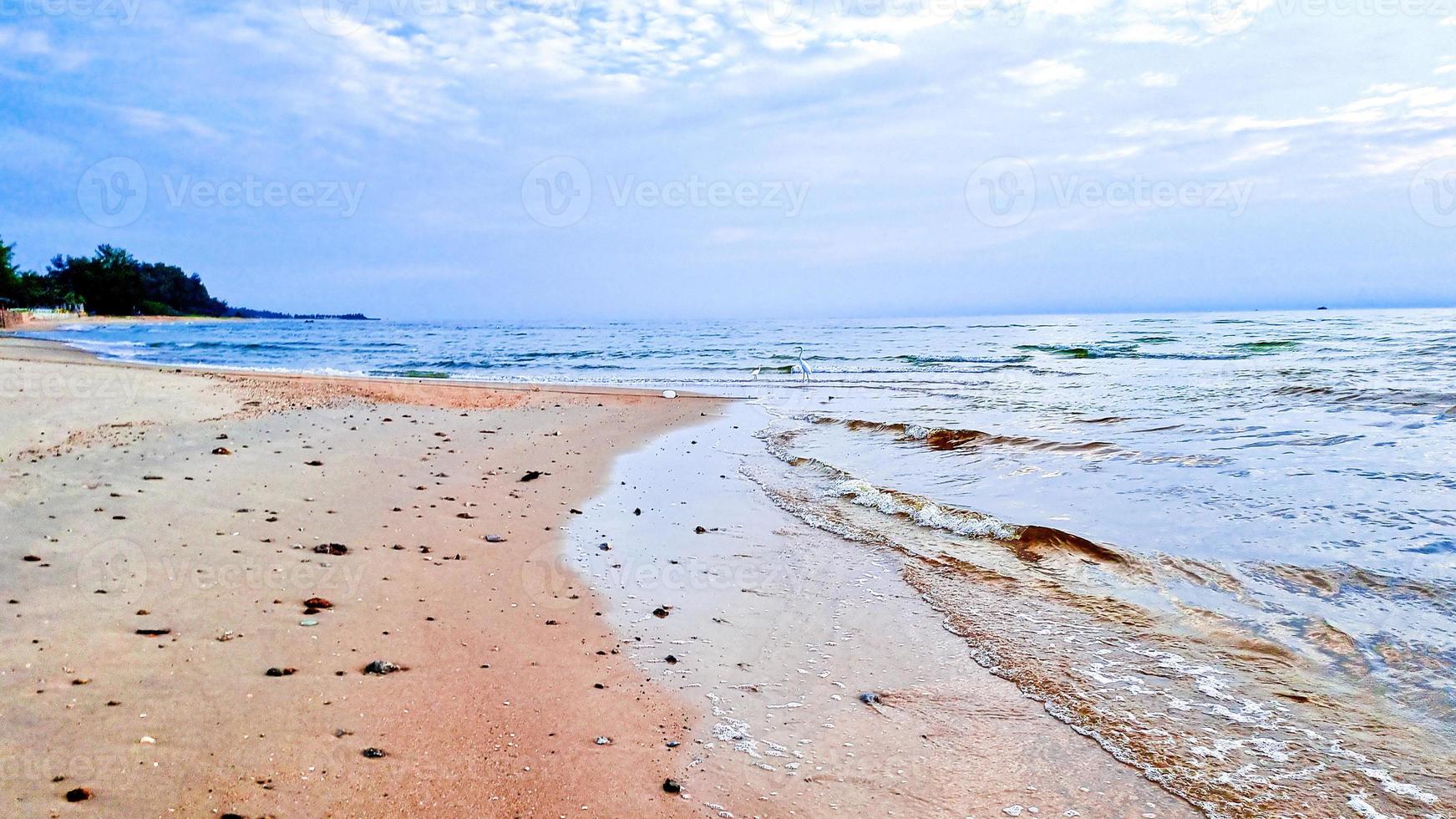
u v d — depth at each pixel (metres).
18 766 3.34
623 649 5.00
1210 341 38.81
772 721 4.12
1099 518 7.91
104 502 7.35
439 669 4.56
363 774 3.47
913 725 4.09
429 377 24.69
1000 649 5.03
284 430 11.97
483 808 3.29
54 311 95.12
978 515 7.94
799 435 13.85
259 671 4.36
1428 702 4.21
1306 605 5.55
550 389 20.91
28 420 11.69
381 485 8.95
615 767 3.65
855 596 6.03
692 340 60.59
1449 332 39.91
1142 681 4.55
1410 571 6.05
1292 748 3.83
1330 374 19.98
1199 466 9.90
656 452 12.20
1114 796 3.47
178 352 40.12
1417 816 3.28
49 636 4.57
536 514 8.24
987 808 3.38
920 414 15.79
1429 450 10.11
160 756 3.48
